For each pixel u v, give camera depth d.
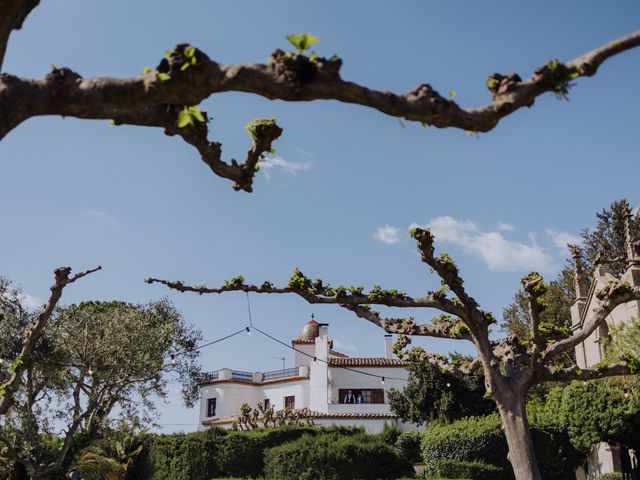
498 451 34.12
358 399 54.38
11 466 38.06
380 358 57.12
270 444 41.97
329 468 37.12
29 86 5.98
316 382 55.06
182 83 6.02
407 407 47.16
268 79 6.16
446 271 17.69
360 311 20.52
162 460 44.09
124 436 43.38
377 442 40.09
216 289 19.34
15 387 19.98
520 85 6.90
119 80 6.08
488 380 17.86
